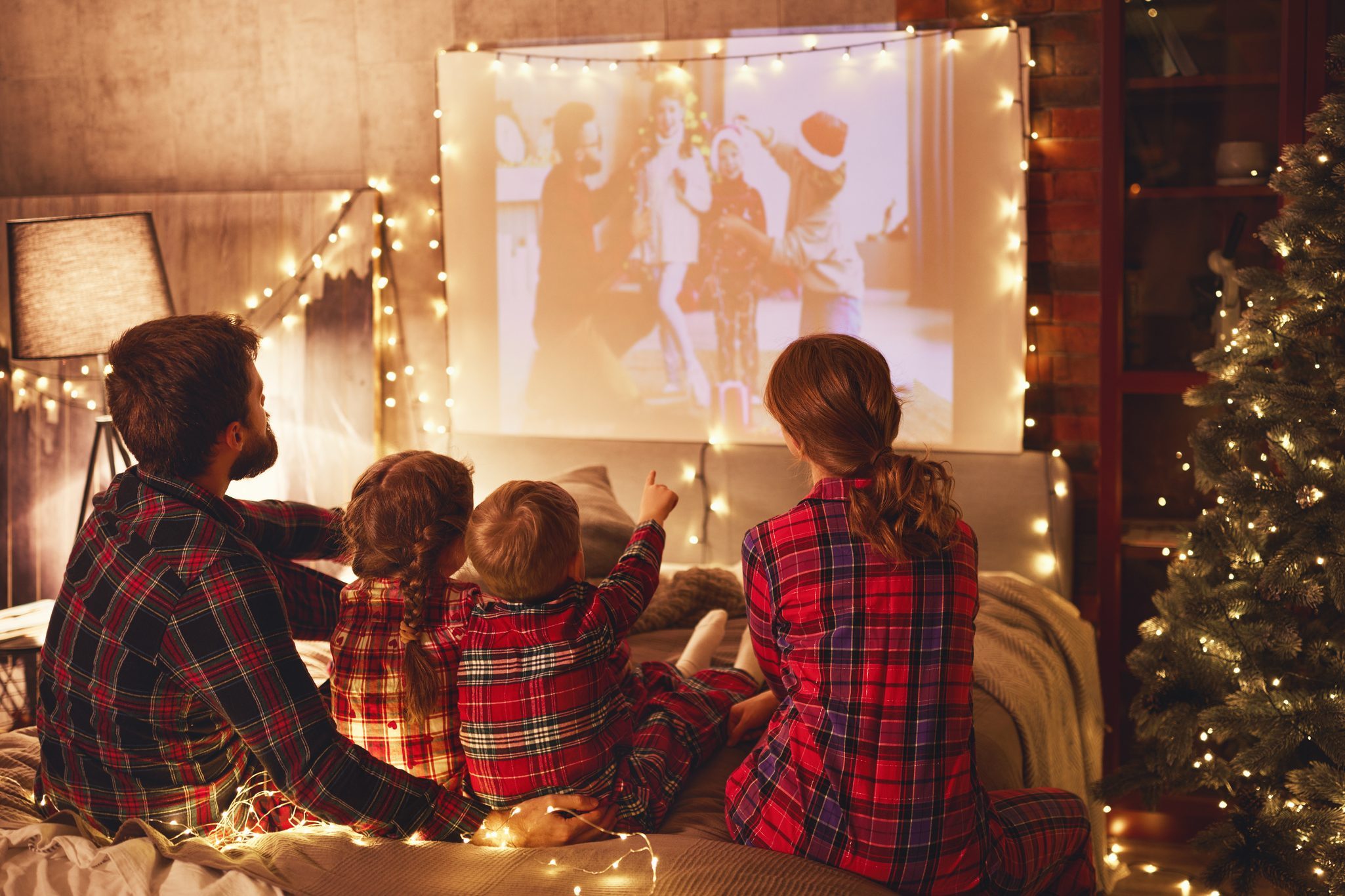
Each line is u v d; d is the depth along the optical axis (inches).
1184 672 92.3
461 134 135.5
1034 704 92.3
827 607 58.2
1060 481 120.5
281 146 141.9
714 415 132.6
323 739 58.8
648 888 56.4
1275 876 84.4
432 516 65.5
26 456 147.2
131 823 61.4
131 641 59.0
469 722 62.7
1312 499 82.0
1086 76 117.1
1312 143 87.2
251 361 63.7
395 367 142.5
